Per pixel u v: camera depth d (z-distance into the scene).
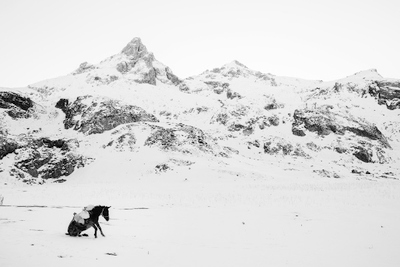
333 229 16.17
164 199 31.05
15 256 9.07
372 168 85.69
